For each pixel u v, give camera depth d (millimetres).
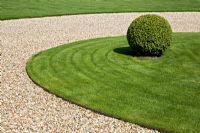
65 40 21703
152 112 11148
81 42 20922
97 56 17547
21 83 13859
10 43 20625
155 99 12156
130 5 35781
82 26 26219
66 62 16578
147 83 13695
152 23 16406
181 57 17156
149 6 35344
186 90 12977
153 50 16641
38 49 19375
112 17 30000
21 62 16734
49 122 10477
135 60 16734
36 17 29406
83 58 17219
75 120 10664
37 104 11836
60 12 31547
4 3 35188
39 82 13844
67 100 12188
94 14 31281
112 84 13609
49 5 34781
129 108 11453
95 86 13422
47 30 24594
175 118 10719
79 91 12938
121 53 18031
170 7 34938
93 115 11055
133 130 10055
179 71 15172
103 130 10016
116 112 11164
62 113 11156
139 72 15016
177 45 19406
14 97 12398
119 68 15562
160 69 15430
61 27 25719
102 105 11695
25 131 9875
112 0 38656
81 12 31766
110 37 22469
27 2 36062
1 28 24984
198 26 26578
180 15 31188
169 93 12680
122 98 12258
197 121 10516
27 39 21766
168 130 9984
